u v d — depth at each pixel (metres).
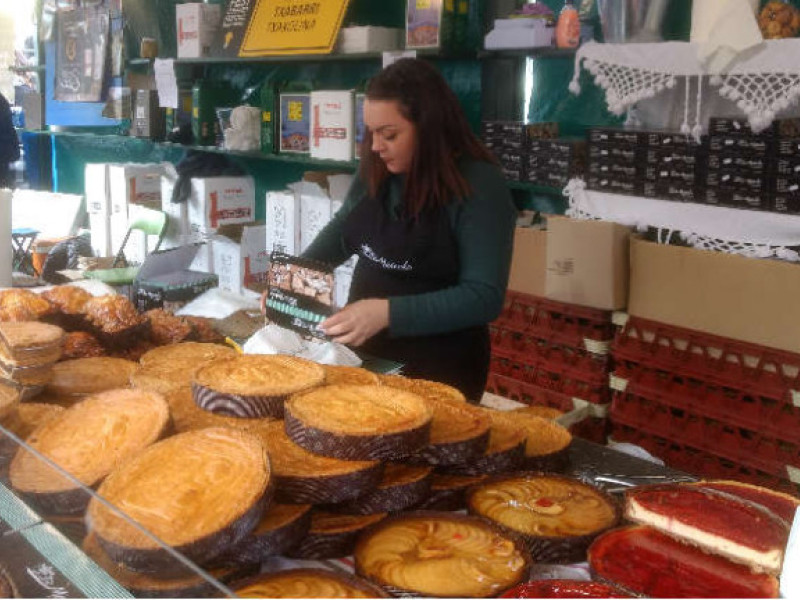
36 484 0.97
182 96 5.30
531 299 3.22
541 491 1.17
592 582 0.92
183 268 2.41
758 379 2.62
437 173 1.96
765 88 2.49
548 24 3.36
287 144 4.55
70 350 1.67
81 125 6.30
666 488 1.06
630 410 3.02
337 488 1.02
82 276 2.90
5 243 2.43
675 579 0.93
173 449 1.03
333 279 1.82
